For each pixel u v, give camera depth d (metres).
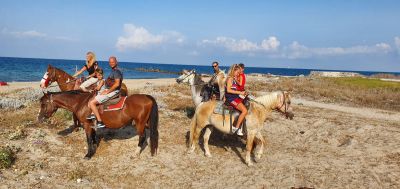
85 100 9.38
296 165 9.57
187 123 13.08
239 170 9.22
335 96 24.45
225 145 11.14
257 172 9.09
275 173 9.03
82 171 8.70
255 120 9.21
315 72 52.94
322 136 12.38
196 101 11.36
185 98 18.45
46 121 11.75
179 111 14.81
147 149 10.20
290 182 8.48
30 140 10.02
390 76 53.41
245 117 9.16
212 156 10.12
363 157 10.24
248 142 9.37
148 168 9.16
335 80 35.22
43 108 9.59
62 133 10.93
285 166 9.49
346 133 12.60
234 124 9.18
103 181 8.40
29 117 12.28
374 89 27.88
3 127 11.07
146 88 22.95
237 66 9.05
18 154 9.14
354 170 9.21
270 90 26.06
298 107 18.62
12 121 11.72
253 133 9.30
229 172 9.11
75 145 10.14
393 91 27.91
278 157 10.25
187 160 9.77
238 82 9.07
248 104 9.19
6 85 26.25
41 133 10.59
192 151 10.17
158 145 10.62
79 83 11.52
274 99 9.40
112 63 9.16
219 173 9.06
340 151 10.88
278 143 11.77
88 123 9.36
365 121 15.25
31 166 8.65
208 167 9.39
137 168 9.12
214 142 11.37
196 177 8.81
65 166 8.93
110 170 8.95
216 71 11.20
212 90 11.02
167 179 8.66
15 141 9.84
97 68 10.36
